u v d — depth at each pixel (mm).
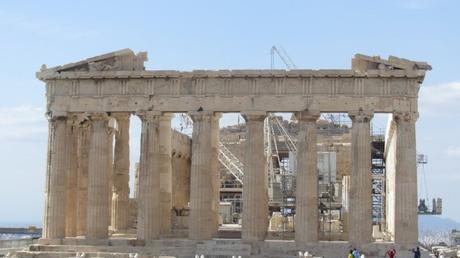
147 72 76750
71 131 80438
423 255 71938
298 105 74688
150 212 76000
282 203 103875
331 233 87312
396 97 73625
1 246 77875
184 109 76250
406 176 72875
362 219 72812
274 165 119000
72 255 69750
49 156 78875
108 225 78562
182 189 107062
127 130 84812
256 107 75250
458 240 155875
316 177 74438
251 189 74500
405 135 73438
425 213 133250
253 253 72688
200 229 74875
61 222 77500
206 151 75625
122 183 85000
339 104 74250
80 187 85062
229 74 75625
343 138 115750
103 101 77688
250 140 75062
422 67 73438
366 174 73312
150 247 73750
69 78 78250
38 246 74562
